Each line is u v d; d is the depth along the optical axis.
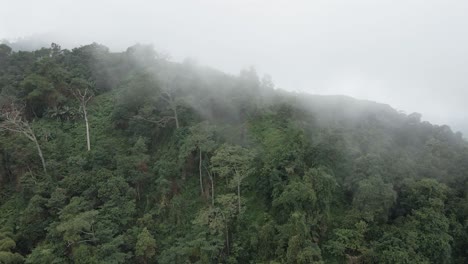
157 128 50.47
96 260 33.00
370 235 35.91
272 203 37.09
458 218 39.50
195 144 42.34
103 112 60.84
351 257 33.78
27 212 39.03
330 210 38.31
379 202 36.59
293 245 31.50
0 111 53.06
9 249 36.50
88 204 39.12
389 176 40.19
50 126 56.94
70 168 45.31
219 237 35.47
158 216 40.53
